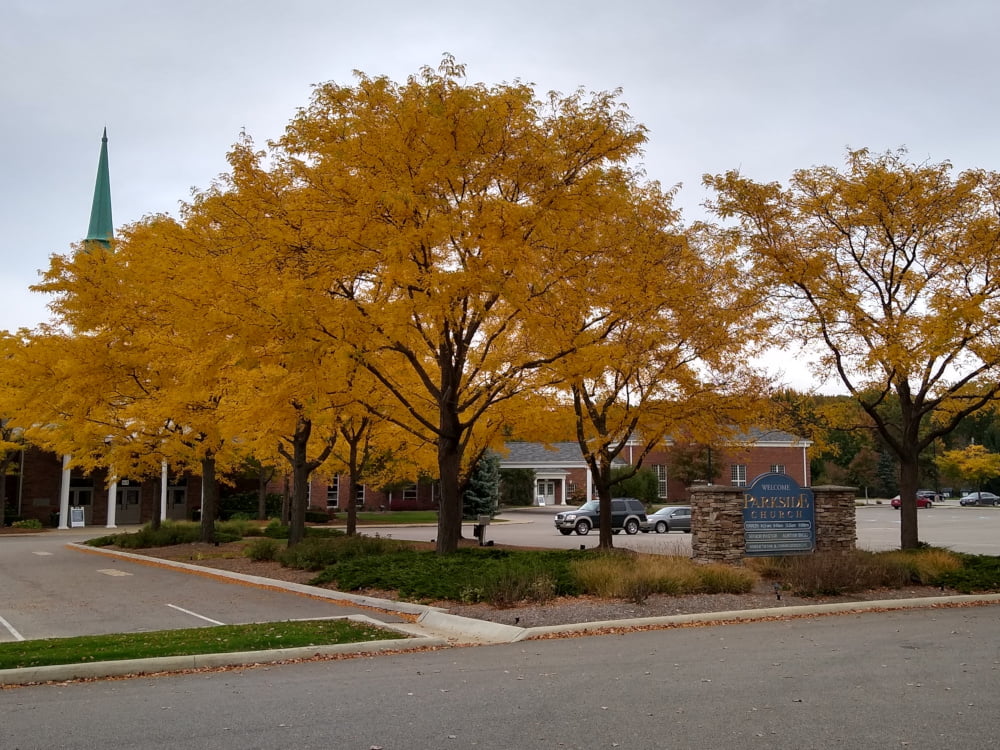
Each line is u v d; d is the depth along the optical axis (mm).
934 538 33312
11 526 44250
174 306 14289
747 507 17281
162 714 6871
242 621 12227
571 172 14867
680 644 10164
